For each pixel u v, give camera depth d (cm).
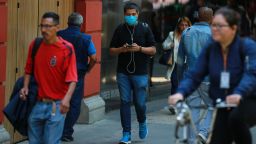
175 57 2116
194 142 1277
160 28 3073
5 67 1588
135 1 2519
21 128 1306
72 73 1262
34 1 1725
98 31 2084
